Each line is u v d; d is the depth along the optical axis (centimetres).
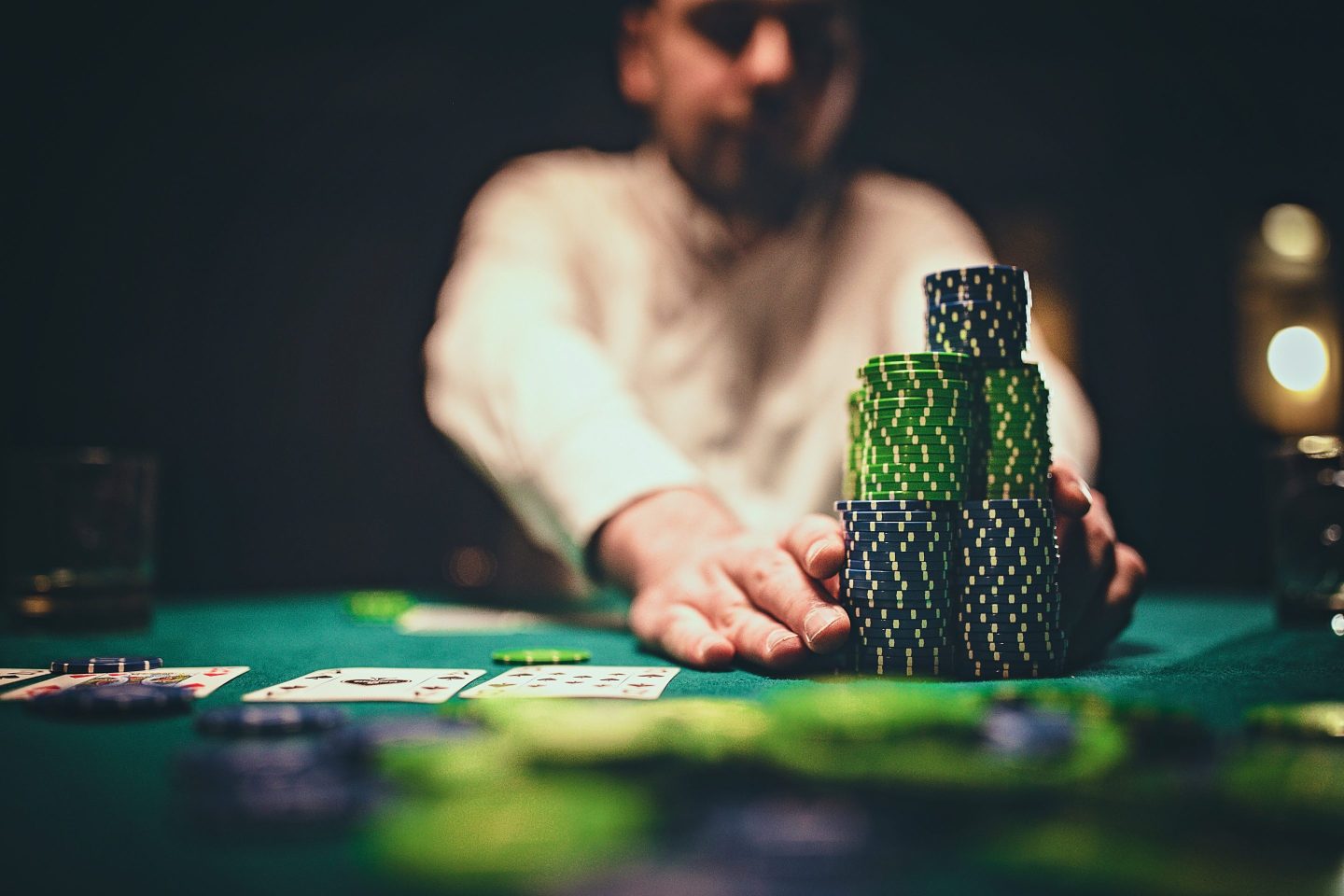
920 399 55
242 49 227
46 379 231
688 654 59
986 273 58
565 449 77
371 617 87
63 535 76
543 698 50
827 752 39
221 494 241
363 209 248
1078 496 58
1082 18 221
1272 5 212
